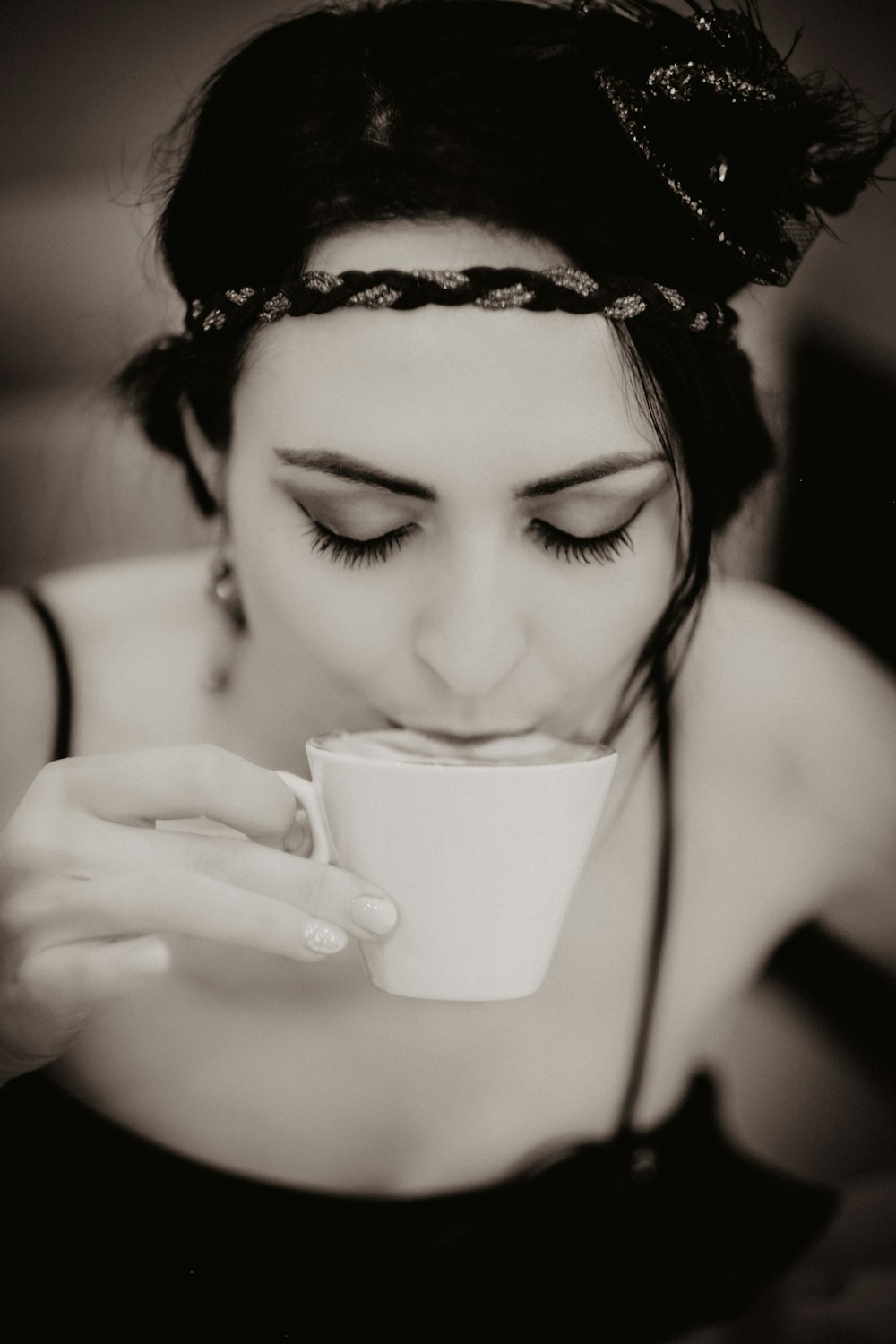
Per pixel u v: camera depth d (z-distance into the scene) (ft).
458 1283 2.24
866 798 2.58
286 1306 2.23
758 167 1.98
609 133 1.94
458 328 1.88
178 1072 2.32
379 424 1.90
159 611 2.47
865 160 2.07
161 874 1.79
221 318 2.00
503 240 1.92
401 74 1.94
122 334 2.51
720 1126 2.44
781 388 2.51
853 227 2.49
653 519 2.00
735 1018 2.55
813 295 2.50
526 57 1.94
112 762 1.84
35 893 1.82
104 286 2.50
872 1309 2.25
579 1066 2.40
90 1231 2.24
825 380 2.53
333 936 1.77
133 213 2.47
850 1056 2.59
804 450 2.54
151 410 2.36
